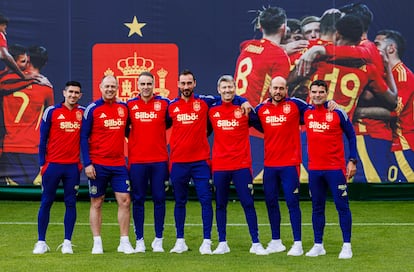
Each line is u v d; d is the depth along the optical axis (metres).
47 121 8.16
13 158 12.21
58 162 8.18
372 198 12.25
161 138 8.27
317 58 12.01
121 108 8.18
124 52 12.11
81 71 12.11
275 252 8.20
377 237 9.16
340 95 12.03
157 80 12.11
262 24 12.03
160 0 12.07
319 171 7.91
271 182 8.19
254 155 12.19
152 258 7.77
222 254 8.04
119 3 12.09
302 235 9.36
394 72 12.04
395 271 7.09
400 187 12.21
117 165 8.16
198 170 8.23
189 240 9.05
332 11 12.00
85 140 8.12
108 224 10.27
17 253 8.12
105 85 8.06
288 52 12.03
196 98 8.24
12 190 12.27
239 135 8.12
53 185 8.22
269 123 8.12
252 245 8.15
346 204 7.89
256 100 12.06
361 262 7.54
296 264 7.43
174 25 12.09
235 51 12.07
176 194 8.27
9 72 12.11
